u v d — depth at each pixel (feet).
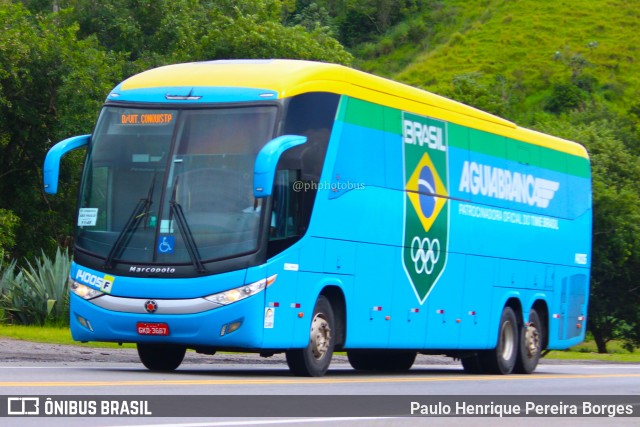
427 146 75.41
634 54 504.02
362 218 67.10
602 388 67.62
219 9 204.95
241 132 59.98
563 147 98.99
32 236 166.81
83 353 80.69
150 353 67.72
